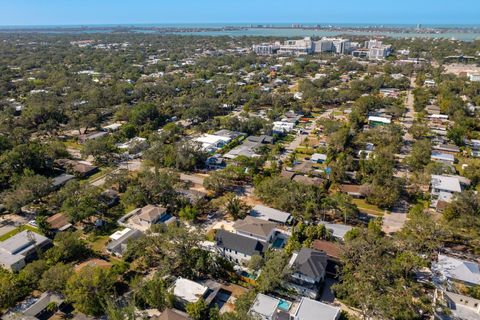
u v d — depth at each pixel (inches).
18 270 2529.5
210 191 3809.1
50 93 7632.9
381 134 5078.7
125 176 3828.7
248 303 2133.4
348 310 2190.0
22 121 5659.5
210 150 4953.3
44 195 3545.8
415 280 2426.2
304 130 5900.6
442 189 3523.6
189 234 2573.8
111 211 3405.5
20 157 4005.9
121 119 6491.1
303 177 3927.2
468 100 7121.1
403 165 4458.7
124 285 2393.0
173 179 3722.9
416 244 2650.1
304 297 2213.3
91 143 4586.6
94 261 2600.9
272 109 6968.5
